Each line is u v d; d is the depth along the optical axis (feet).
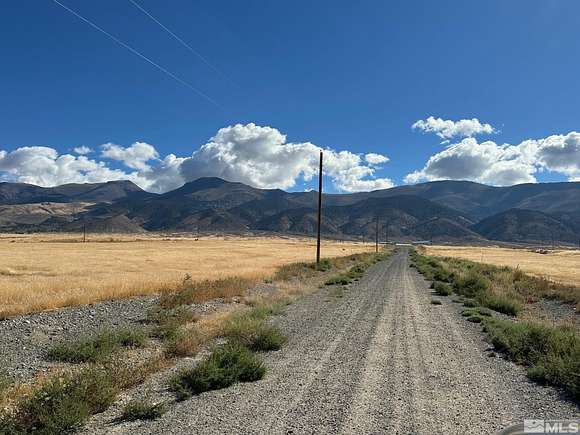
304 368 29.76
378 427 19.77
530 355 31.73
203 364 26.58
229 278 83.05
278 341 35.86
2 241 414.82
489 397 23.99
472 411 21.83
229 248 336.90
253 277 93.50
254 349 35.17
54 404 20.07
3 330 40.40
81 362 31.17
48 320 45.73
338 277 105.29
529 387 25.82
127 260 185.16
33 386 24.53
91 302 59.57
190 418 20.83
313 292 79.56
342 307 59.82
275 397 23.81
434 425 20.02
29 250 260.62
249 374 27.09
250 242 513.45
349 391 24.88
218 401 23.17
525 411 21.86
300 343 37.63
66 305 56.70
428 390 25.13
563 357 29.04
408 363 31.17
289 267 131.34
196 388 24.94
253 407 22.29
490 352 34.78
